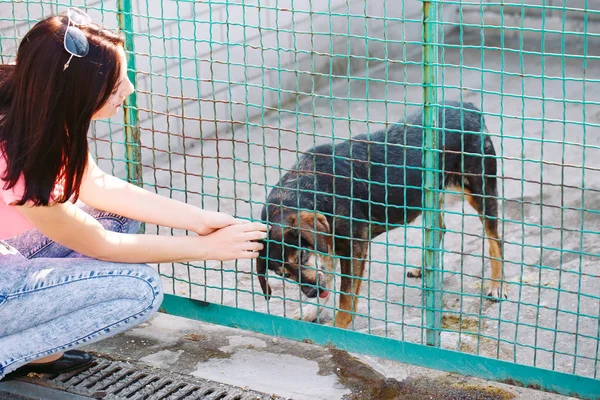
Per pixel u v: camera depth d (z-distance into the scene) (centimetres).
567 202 510
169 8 600
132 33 335
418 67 794
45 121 240
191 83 636
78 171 254
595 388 282
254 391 308
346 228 425
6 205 267
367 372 320
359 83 766
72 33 237
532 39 846
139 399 300
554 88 719
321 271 364
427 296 309
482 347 354
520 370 294
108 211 301
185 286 430
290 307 414
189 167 615
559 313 382
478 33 873
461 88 274
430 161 291
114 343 344
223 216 297
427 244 301
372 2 785
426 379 314
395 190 438
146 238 284
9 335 277
